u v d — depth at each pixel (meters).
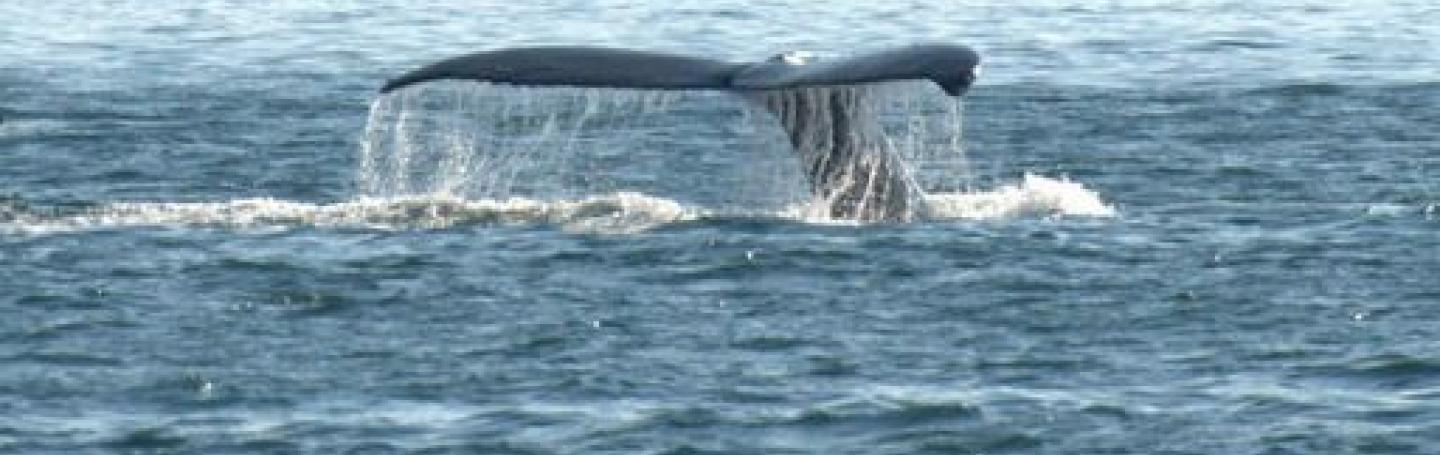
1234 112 99.56
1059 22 150.25
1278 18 151.00
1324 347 52.47
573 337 53.22
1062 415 47.50
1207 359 51.56
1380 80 112.94
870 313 55.59
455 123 98.69
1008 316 55.31
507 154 90.50
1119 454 45.22
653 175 84.00
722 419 47.22
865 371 50.69
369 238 63.56
